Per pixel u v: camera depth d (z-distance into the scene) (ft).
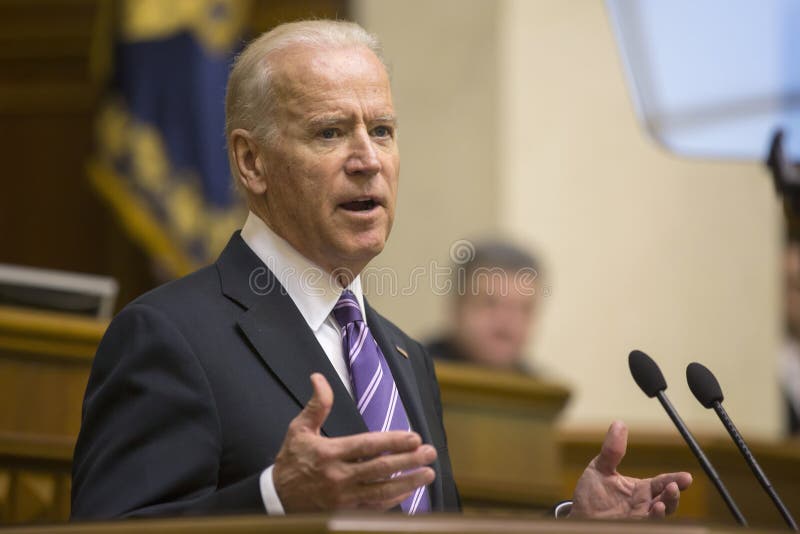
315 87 27.02
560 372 73.31
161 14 70.44
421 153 73.87
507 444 42.39
